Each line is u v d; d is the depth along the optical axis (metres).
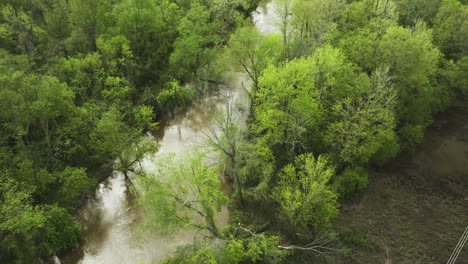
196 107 62.12
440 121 56.75
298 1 58.09
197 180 33.72
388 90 46.12
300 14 58.53
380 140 45.34
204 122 59.72
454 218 42.19
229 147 40.06
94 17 59.44
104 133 44.31
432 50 51.09
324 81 46.62
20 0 62.75
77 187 40.41
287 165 42.31
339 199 44.16
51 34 61.44
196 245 35.38
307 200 35.41
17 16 58.03
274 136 45.16
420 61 48.62
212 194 33.53
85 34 60.09
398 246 39.16
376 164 49.41
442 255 38.19
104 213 45.44
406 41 48.78
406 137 50.59
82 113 45.38
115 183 49.28
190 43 59.03
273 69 42.78
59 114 43.06
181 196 39.94
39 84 40.91
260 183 41.06
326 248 37.38
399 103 50.75
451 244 39.22
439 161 49.97
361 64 54.38
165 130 58.97
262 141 44.72
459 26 57.19
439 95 54.47
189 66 63.22
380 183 46.66
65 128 43.50
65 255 40.22
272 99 43.22
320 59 45.47
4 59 45.28
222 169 45.72
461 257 37.91
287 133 46.69
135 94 59.75
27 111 38.72
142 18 60.62
